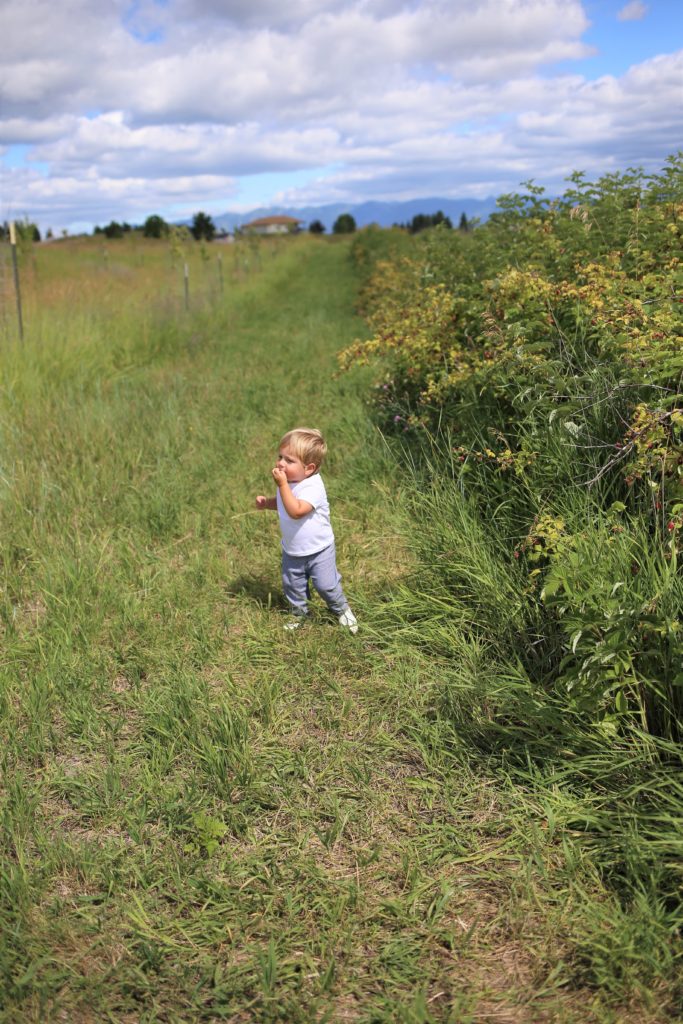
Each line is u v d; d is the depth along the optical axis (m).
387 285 14.63
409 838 2.42
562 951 1.99
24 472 5.51
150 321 13.16
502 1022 1.82
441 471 4.75
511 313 4.65
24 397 7.81
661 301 3.75
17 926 2.07
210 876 2.28
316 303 19.98
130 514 5.11
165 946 2.05
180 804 2.53
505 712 2.88
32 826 2.46
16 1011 1.86
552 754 2.65
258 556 4.57
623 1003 1.84
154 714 3.00
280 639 3.62
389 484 5.29
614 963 1.91
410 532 4.26
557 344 4.47
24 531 4.72
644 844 2.18
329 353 11.56
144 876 2.27
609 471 3.56
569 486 3.62
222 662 3.45
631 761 2.43
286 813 2.54
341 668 3.37
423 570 3.88
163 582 4.20
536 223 6.76
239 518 5.09
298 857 2.34
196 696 3.12
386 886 2.24
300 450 3.47
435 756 2.74
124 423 7.06
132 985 1.94
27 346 9.26
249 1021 1.85
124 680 3.37
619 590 2.70
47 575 4.14
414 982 1.94
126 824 2.50
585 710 2.59
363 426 6.54
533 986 1.91
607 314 3.97
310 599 3.93
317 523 3.54
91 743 2.89
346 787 2.65
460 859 2.29
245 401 8.23
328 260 39.50
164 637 3.64
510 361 4.26
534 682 3.07
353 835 2.44
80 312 12.64
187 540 4.83
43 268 23.62
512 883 2.18
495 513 3.95
